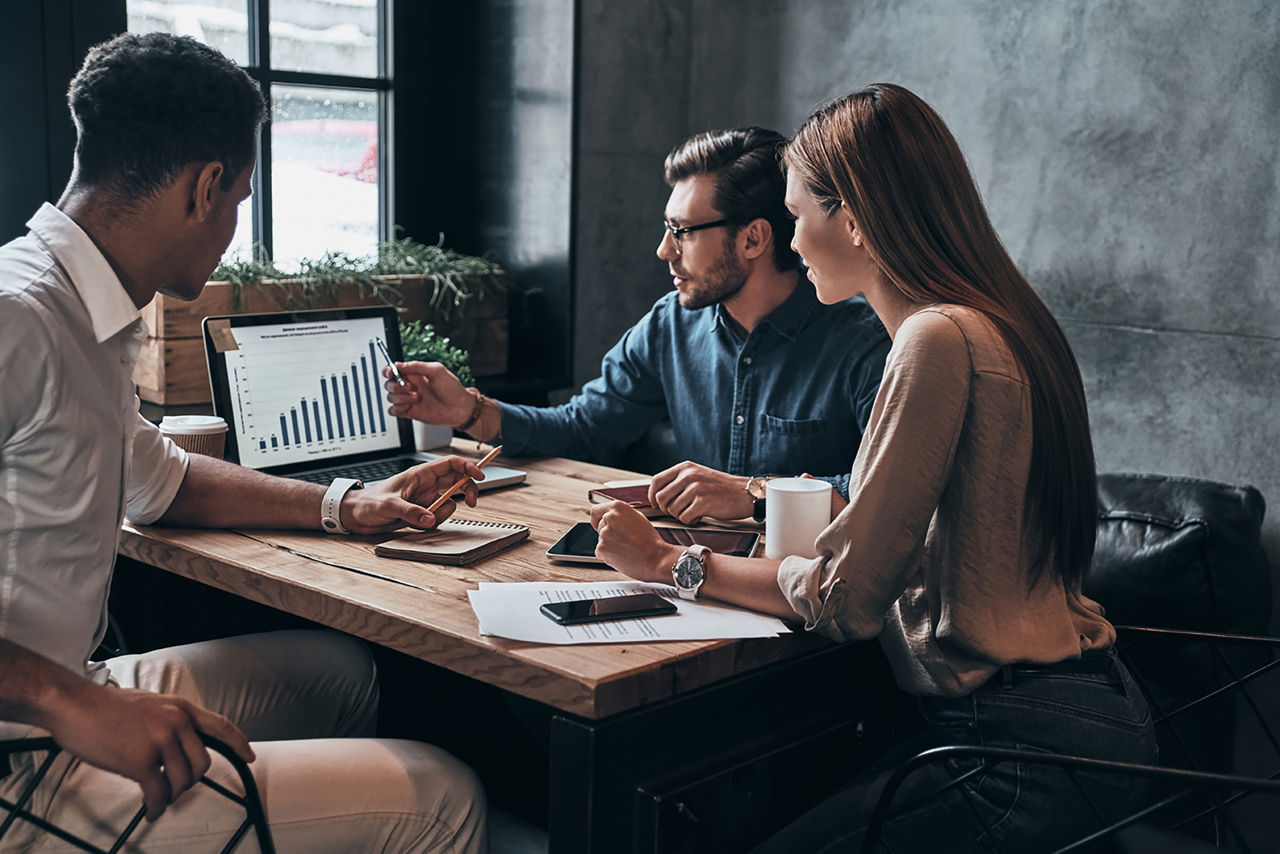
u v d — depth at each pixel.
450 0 3.09
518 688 1.22
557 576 1.50
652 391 2.35
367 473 2.04
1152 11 2.43
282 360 2.04
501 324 3.04
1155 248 2.47
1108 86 2.51
